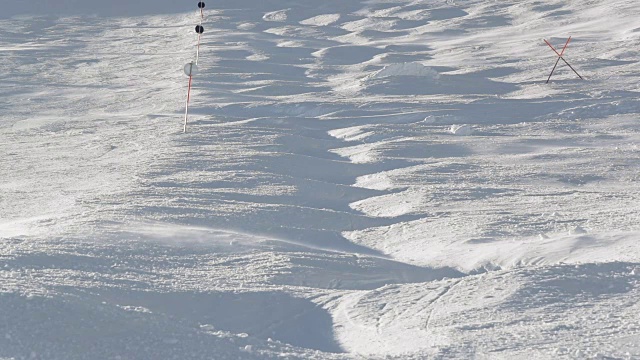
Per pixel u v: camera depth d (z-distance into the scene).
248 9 103.44
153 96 41.25
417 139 26.53
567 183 19.94
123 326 7.16
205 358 6.77
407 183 19.58
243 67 53.91
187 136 27.36
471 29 81.81
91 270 9.92
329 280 10.88
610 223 14.11
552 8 87.38
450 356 7.12
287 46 69.75
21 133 30.98
